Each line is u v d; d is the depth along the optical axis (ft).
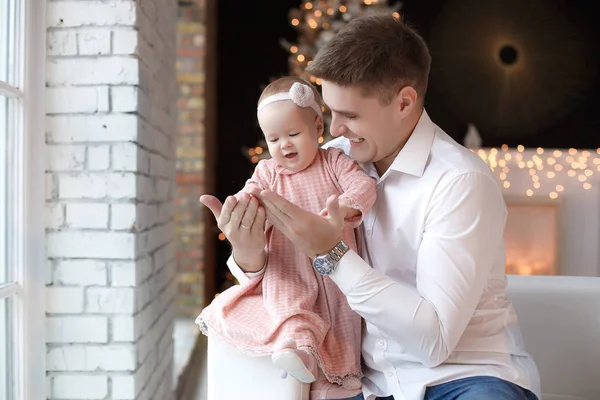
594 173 13.67
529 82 15.14
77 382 6.09
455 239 4.08
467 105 15.29
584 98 15.06
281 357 4.00
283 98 4.61
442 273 4.05
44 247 5.96
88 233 6.07
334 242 4.07
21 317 5.59
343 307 4.59
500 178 13.85
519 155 13.92
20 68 5.57
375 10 12.32
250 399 4.34
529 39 15.10
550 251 13.71
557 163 13.92
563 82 15.07
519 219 13.79
